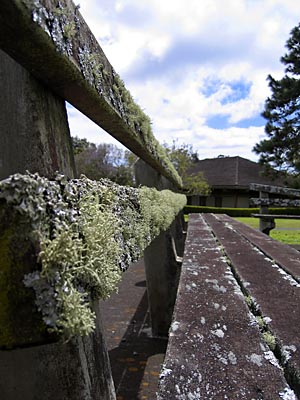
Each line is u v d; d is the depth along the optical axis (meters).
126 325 2.74
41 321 0.34
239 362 0.50
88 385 0.53
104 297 0.49
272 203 5.03
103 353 0.62
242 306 0.75
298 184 17.64
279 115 18.00
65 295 0.36
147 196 1.20
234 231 2.49
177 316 0.69
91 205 0.49
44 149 0.55
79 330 0.36
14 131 0.56
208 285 0.93
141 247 0.95
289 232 7.24
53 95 0.60
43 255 0.35
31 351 0.54
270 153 18.22
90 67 0.63
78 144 22.75
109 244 0.53
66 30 0.52
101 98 0.71
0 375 0.54
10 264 0.34
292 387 0.48
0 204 0.34
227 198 25.16
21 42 0.45
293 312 0.71
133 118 1.10
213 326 0.63
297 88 17.22
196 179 22.30
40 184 0.36
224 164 26.86
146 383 1.86
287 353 0.52
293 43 17.75
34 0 0.42
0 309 0.34
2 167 0.56
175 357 0.52
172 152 21.00
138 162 2.46
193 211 21.16
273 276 1.04
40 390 0.53
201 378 0.46
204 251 1.53
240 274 1.06
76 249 0.40
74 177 0.64
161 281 2.48
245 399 0.42
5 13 0.40
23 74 0.55
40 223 0.36
